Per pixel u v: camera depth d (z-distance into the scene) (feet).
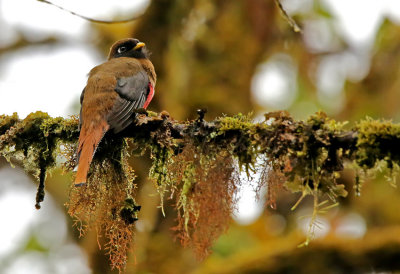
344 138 21.04
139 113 25.29
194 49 49.14
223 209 23.15
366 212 48.57
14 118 27.68
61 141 27.07
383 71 51.67
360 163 20.45
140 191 39.99
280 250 42.57
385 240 42.37
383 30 51.24
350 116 51.78
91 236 41.57
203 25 48.08
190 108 47.39
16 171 49.96
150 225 40.63
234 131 22.97
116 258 25.00
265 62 52.03
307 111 51.29
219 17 49.88
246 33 49.93
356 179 21.43
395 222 47.80
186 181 23.65
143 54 38.22
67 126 26.99
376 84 51.88
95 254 41.22
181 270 40.60
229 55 49.39
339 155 21.26
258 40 49.85
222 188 23.15
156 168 24.84
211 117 47.88
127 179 25.86
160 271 40.27
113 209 25.44
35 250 47.37
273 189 22.40
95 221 26.43
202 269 41.65
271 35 50.85
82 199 25.72
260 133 22.44
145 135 25.25
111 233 26.73
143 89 30.58
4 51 52.75
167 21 44.96
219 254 44.21
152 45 44.73
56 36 52.01
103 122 26.43
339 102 52.42
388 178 20.48
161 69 44.45
